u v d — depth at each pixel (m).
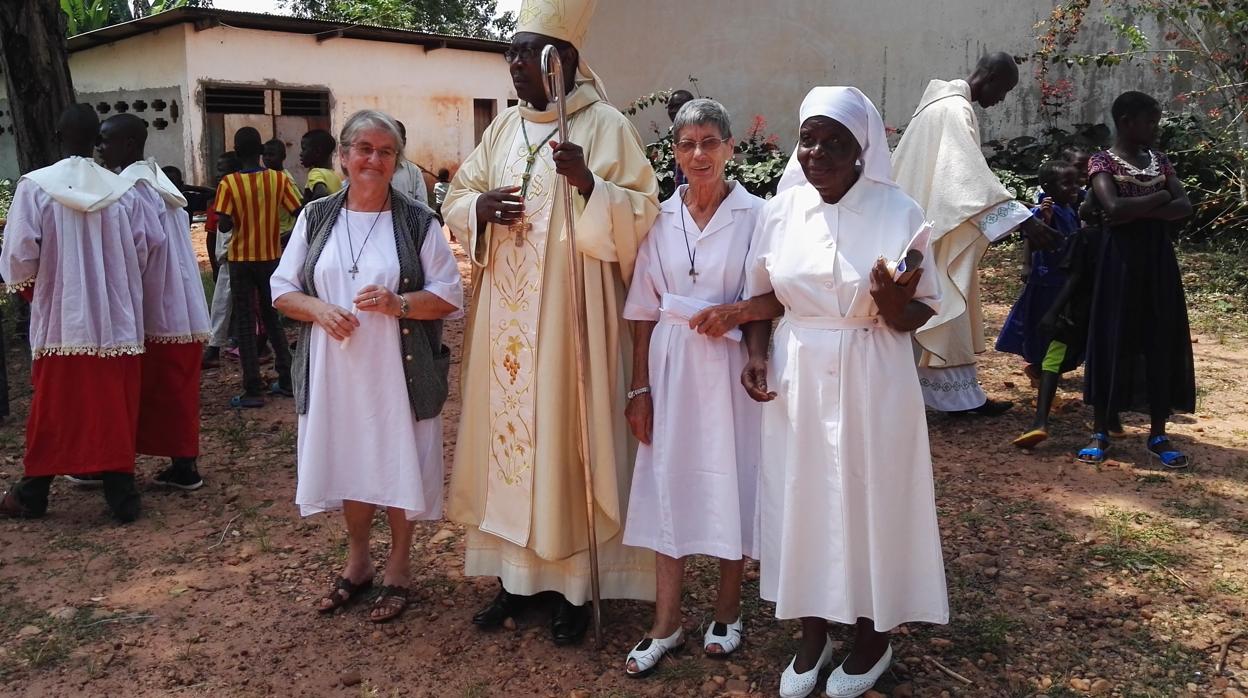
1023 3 11.91
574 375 3.65
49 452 4.81
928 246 3.04
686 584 4.21
